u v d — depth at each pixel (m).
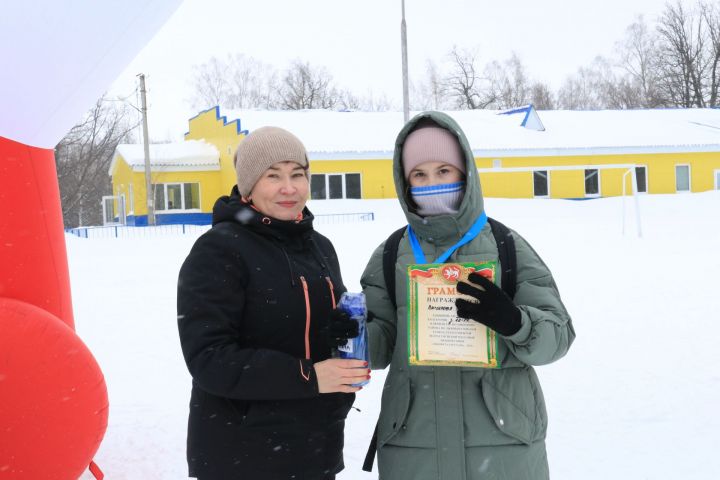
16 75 2.83
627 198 23.30
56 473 2.77
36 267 3.10
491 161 29.08
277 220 2.37
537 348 2.15
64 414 2.73
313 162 28.16
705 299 7.90
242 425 2.24
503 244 2.37
